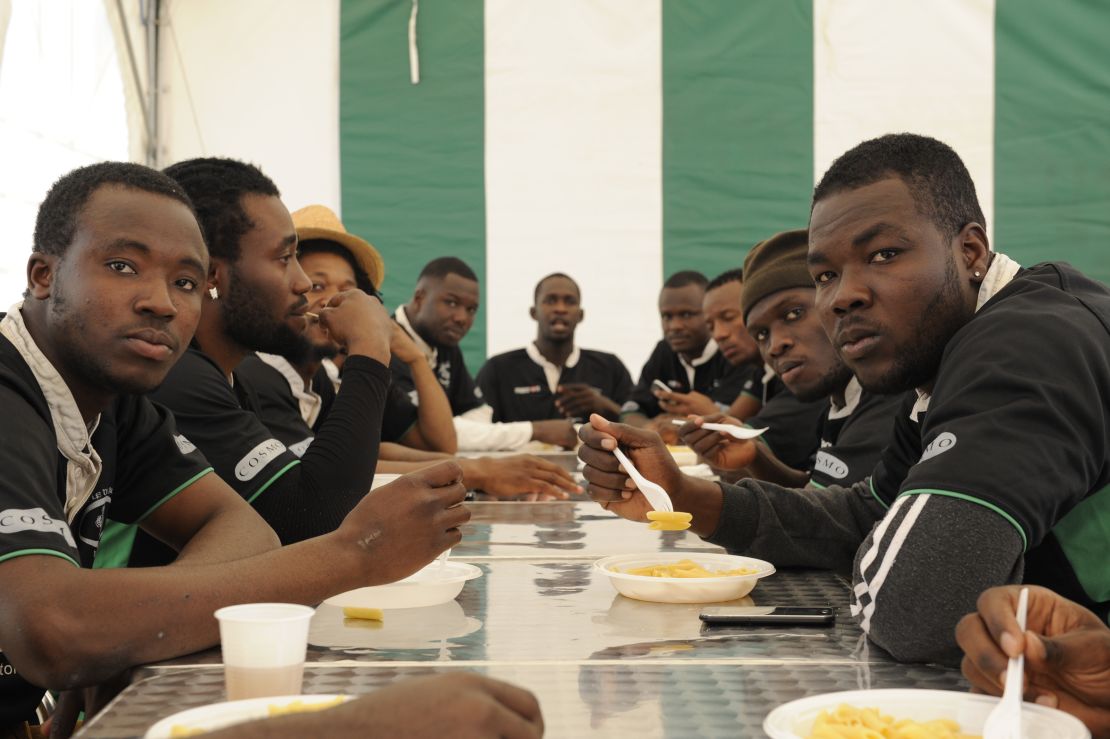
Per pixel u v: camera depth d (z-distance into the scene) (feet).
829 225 3.84
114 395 3.80
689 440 6.91
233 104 18.15
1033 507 3.03
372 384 5.44
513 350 17.60
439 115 18.34
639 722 2.55
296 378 6.68
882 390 3.92
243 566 3.30
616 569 4.31
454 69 18.29
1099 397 3.28
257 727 1.95
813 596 4.14
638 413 16.22
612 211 18.35
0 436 3.32
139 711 2.62
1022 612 2.39
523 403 17.17
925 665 3.06
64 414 3.64
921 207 3.75
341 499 5.09
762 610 3.72
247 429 5.15
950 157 3.84
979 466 3.07
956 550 2.98
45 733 4.33
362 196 18.33
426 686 2.01
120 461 4.20
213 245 5.60
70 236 3.56
